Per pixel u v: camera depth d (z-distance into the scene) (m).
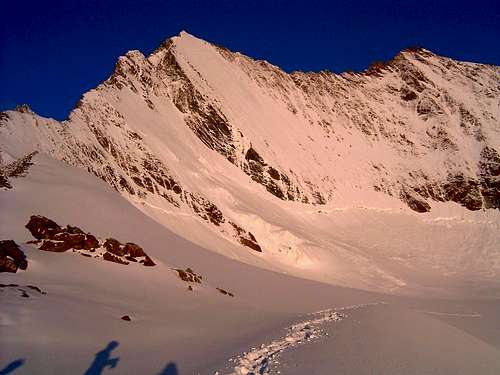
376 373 10.49
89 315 15.82
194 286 25.64
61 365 11.89
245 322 19.75
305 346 13.18
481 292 55.56
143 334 15.52
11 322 13.42
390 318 15.39
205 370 12.08
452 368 11.16
